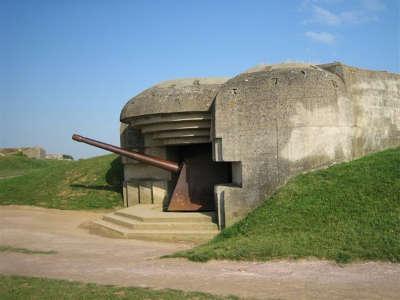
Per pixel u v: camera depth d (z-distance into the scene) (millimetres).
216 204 13148
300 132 12148
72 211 19531
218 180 15484
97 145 17125
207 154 15781
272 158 12242
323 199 10852
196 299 6438
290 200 11219
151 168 18000
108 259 9984
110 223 15266
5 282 7730
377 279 7250
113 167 23625
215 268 8469
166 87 15352
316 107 12266
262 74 12648
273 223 10594
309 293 6637
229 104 12719
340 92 12695
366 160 12227
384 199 10227
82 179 23141
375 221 9477
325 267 8062
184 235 12664
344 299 6320
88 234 14641
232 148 12672
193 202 15250
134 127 16844
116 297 6648
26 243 12641
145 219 14000
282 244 9242
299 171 12141
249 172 12461
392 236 8773
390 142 14703
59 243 12641
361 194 10625
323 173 11898
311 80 12273
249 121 12492
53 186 22891
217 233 12508
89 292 6953
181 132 15242
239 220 12391
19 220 17578
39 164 45062
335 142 12516
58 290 7125
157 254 10555
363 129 13672
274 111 12242
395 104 15008
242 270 8188
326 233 9492
